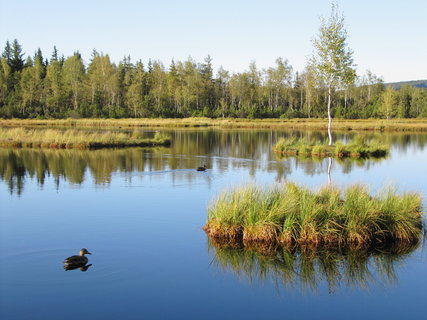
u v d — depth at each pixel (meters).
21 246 10.44
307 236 10.91
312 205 11.50
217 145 39.25
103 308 7.51
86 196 16.47
